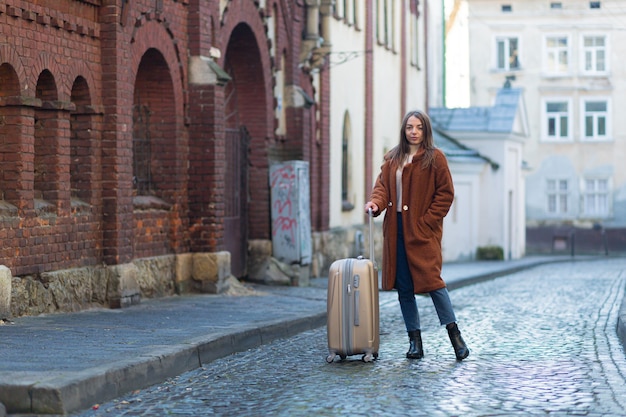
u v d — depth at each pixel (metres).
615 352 13.97
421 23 47.34
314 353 14.01
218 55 21.89
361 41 35.38
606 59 65.50
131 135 18.34
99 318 15.89
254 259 25.55
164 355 11.82
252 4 24.23
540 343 14.91
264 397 10.62
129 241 18.30
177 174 20.75
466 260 51.47
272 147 26.14
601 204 65.50
